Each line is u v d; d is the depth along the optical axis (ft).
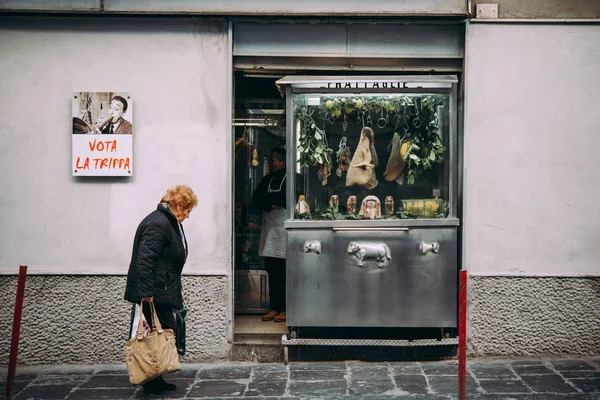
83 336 21.45
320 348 21.62
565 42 21.38
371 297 21.29
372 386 18.97
